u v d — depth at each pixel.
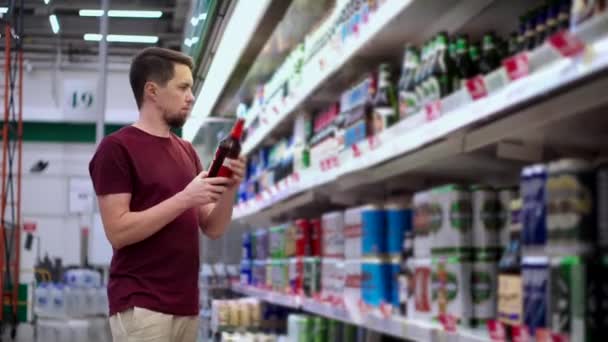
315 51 3.51
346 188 3.16
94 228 7.75
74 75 14.75
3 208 10.07
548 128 1.64
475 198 1.98
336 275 3.07
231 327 4.97
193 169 2.60
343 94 3.23
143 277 2.37
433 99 2.22
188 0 10.32
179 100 2.47
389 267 2.54
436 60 2.26
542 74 1.42
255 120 4.98
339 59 2.88
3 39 11.99
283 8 3.59
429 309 2.12
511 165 2.27
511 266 1.69
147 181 2.38
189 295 2.45
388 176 2.60
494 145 1.94
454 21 2.68
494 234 1.96
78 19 12.23
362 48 2.77
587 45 1.29
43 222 14.82
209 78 4.85
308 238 3.70
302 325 3.54
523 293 1.58
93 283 12.99
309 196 3.68
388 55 3.08
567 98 1.45
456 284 1.97
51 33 12.52
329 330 3.52
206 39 4.34
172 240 2.40
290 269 3.86
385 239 2.58
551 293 1.47
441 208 2.06
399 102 2.55
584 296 1.39
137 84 2.48
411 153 2.34
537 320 1.52
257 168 5.38
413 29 2.76
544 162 1.83
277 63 4.70
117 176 2.34
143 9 10.91
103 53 8.91
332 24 3.25
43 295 12.73
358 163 2.59
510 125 1.67
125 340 2.37
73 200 14.94
